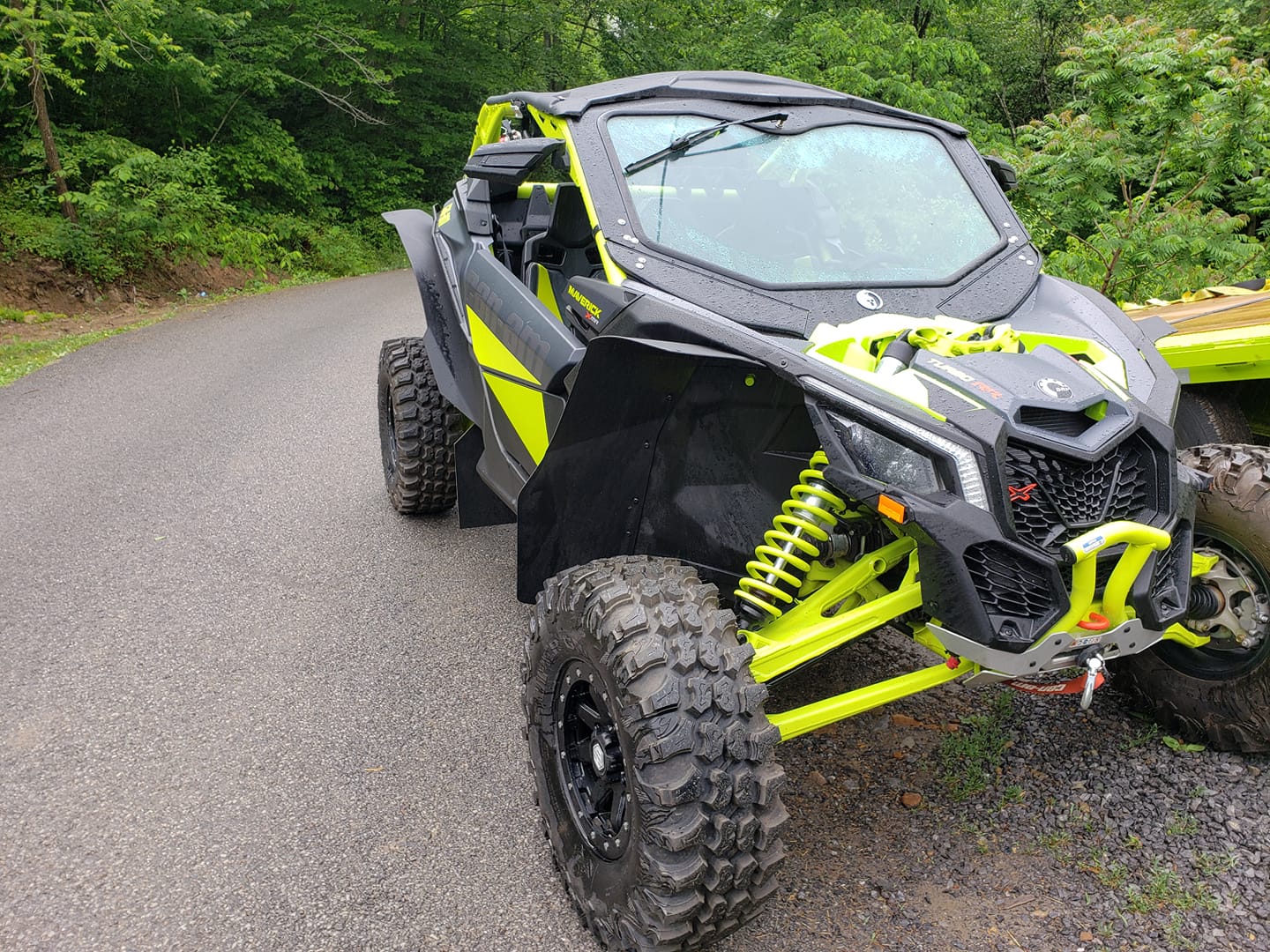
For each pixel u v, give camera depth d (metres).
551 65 27.31
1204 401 3.71
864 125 3.61
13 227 13.37
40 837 2.86
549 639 2.57
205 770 3.18
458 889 2.65
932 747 3.23
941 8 18.02
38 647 3.98
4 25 13.07
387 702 3.59
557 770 2.63
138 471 6.25
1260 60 7.64
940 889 2.60
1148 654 3.19
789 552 2.55
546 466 2.70
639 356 2.59
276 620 4.23
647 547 2.98
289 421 7.40
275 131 19.91
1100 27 8.09
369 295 15.56
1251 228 9.12
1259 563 2.80
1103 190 8.02
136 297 14.23
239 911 2.57
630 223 3.05
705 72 3.98
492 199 4.45
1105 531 2.29
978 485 2.29
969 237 3.35
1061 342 2.80
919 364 2.54
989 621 2.26
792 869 2.70
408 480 5.09
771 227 3.14
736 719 2.18
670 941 2.18
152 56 15.63
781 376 2.51
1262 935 2.36
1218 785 2.92
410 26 25.09
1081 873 2.63
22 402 8.12
